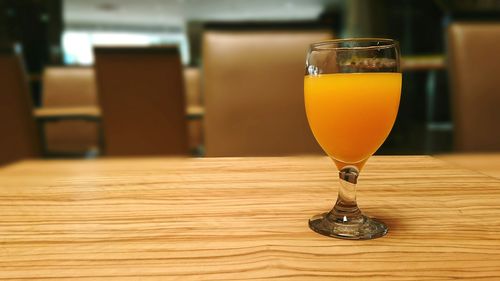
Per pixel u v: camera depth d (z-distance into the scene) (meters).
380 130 0.36
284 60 1.07
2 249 0.32
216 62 1.07
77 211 0.40
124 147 1.41
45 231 0.35
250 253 0.30
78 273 0.28
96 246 0.32
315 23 1.10
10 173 0.56
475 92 1.10
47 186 0.49
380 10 4.82
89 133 2.40
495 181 0.50
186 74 2.71
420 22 4.55
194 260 0.29
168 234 0.34
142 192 0.46
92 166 0.60
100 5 6.61
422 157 0.63
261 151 1.06
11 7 4.41
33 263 0.29
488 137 1.10
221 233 0.34
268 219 0.38
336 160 0.39
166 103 1.38
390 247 0.32
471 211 0.40
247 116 1.06
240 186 0.49
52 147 2.26
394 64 0.36
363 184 0.49
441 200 0.43
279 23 1.09
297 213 0.39
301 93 1.06
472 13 1.14
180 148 1.43
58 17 4.77
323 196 0.45
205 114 1.07
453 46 1.12
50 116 1.75
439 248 0.31
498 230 0.35
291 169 0.57
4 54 1.44
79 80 2.55
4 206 0.42
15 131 1.48
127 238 0.34
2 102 1.44
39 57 4.59
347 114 0.35
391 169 0.56
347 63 0.35
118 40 8.05
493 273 0.27
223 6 6.67
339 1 5.88
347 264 0.29
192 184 0.50
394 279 0.27
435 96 3.22
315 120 0.37
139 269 0.28
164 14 7.12
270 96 1.06
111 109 1.36
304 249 0.31
